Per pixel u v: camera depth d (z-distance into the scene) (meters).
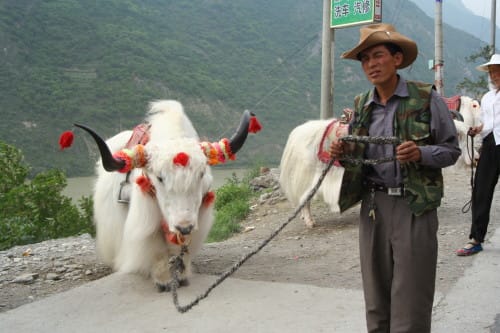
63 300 4.55
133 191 4.73
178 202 4.13
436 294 4.41
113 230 5.31
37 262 6.07
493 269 5.04
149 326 3.98
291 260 5.88
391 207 2.88
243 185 12.01
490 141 5.39
